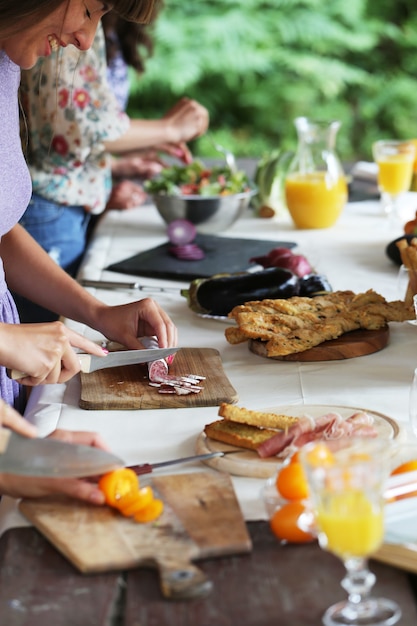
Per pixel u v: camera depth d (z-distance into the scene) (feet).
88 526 3.85
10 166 5.99
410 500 3.84
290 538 3.74
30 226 9.47
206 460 4.43
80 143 9.19
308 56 26.78
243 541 3.67
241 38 25.98
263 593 3.45
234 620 3.31
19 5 4.95
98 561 3.59
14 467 3.91
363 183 11.84
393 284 7.59
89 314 6.39
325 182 9.43
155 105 27.14
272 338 5.95
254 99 27.20
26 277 6.64
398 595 3.41
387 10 27.66
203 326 6.79
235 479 4.30
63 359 5.18
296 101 27.40
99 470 3.95
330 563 3.61
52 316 9.32
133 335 6.19
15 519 4.05
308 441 4.34
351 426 4.34
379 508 3.25
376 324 6.19
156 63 25.40
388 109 27.71
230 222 9.51
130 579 3.58
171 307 7.25
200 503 3.98
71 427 5.01
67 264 9.69
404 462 4.32
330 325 6.02
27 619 3.35
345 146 27.76
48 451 3.99
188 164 10.25
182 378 5.49
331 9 26.55
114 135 9.20
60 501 4.07
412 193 10.81
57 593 3.50
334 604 3.37
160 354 5.51
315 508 3.31
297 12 26.53
